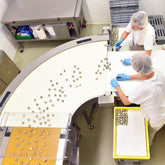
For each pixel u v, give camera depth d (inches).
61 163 68.7
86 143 106.5
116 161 99.3
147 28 82.9
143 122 83.7
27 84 86.3
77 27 126.9
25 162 70.9
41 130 75.5
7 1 128.3
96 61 87.9
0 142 75.4
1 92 120.6
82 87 82.1
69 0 122.6
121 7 113.3
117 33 111.4
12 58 145.6
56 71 87.7
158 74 66.6
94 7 135.3
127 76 80.5
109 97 82.0
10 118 79.1
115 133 82.7
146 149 79.5
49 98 81.6
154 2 127.2
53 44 147.9
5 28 135.8
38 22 121.6
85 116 103.5
